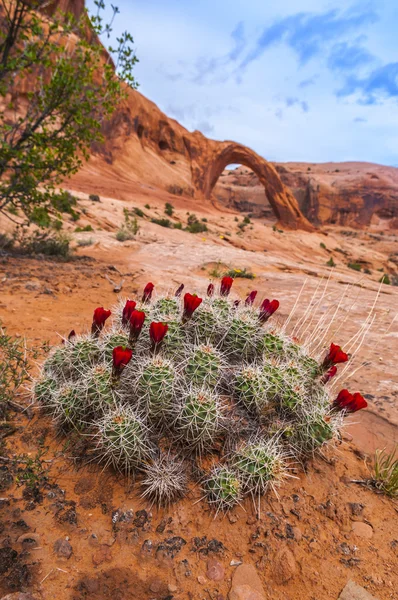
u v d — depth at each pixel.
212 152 75.75
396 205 146.12
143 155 64.25
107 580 1.82
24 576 1.77
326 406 2.64
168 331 2.67
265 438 2.51
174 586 1.84
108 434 2.20
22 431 2.67
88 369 2.56
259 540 2.11
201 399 2.28
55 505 2.14
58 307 5.86
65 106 9.05
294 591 1.89
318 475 2.63
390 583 1.94
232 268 11.13
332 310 6.76
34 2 8.28
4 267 8.02
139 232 19.75
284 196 79.56
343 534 2.22
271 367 2.62
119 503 2.22
